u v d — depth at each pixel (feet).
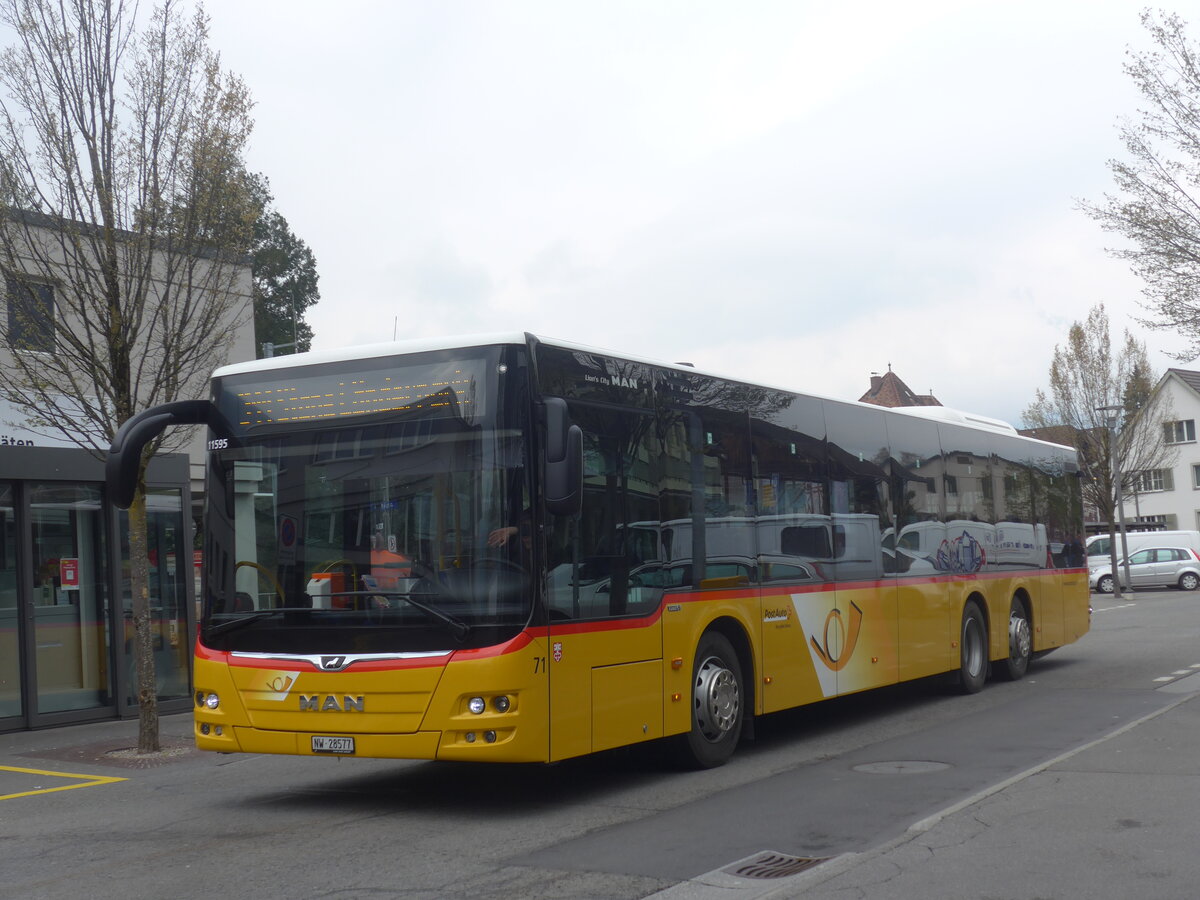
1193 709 41.29
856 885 20.27
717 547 34.17
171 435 42.19
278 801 31.09
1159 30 53.16
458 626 26.55
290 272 161.68
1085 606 65.98
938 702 48.52
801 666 37.83
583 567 28.60
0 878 23.44
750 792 29.81
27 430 47.16
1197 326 54.75
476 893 20.81
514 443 27.30
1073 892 19.67
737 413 35.94
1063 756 32.19
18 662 47.21
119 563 51.01
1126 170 54.95
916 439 48.08
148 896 21.56
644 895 20.35
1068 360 153.28
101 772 37.19
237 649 28.94
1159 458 160.35
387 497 27.94
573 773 33.58
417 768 35.68
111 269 39.40
